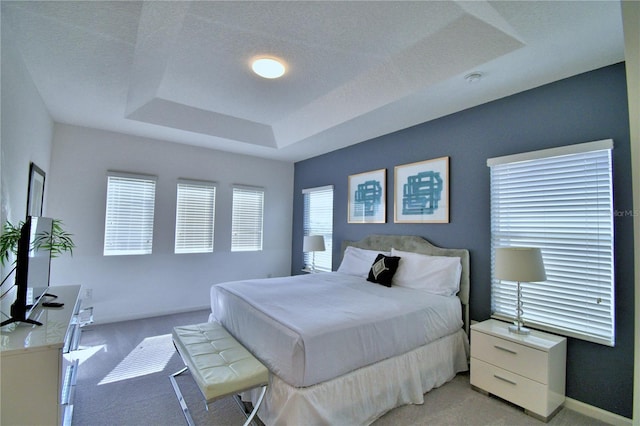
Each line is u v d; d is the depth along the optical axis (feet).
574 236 7.81
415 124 11.89
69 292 7.95
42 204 10.41
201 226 15.80
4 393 4.33
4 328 5.12
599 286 7.36
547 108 8.43
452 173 10.72
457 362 9.18
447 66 7.91
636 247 4.12
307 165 18.15
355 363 6.68
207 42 7.71
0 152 6.06
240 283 10.81
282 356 6.24
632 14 3.92
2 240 5.78
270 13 6.56
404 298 8.98
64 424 6.32
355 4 6.26
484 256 9.71
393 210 12.83
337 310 7.63
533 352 7.14
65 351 6.86
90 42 6.98
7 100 6.43
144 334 11.94
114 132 13.41
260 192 17.95
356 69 9.13
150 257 14.29
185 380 8.59
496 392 7.77
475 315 9.82
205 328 8.68
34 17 6.09
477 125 10.03
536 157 8.43
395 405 7.34
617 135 7.22
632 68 4.02
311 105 11.96
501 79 8.22
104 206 13.21
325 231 16.60
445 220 10.83
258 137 14.94
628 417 6.84
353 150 14.92
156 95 11.21
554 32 6.26
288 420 5.86
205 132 13.48
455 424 6.82
